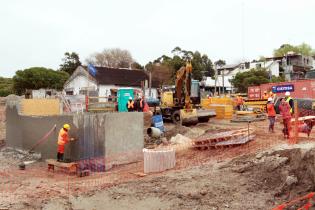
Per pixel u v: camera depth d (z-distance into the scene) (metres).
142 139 16.11
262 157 11.47
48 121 17.45
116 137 15.23
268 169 10.25
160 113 25.41
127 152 15.57
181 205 9.05
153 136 19.61
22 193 11.13
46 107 22.67
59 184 12.30
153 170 13.19
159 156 13.23
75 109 27.66
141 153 15.99
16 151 19.66
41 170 15.30
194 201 9.22
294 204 8.16
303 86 30.89
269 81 58.44
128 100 25.22
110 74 54.94
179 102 24.95
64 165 14.32
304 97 30.69
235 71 84.69
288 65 73.62
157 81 59.25
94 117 15.25
